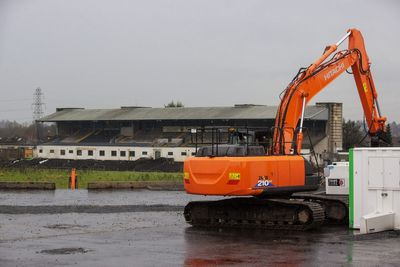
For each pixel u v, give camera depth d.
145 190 37.25
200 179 18.81
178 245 15.69
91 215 22.77
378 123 23.86
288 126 20.44
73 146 89.69
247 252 14.54
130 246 15.51
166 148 82.06
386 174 18.06
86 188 38.56
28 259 13.62
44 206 25.84
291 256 13.95
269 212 18.94
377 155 18.19
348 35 23.09
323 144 76.19
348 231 18.25
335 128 76.75
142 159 80.69
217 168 18.48
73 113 99.81
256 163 18.39
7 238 16.92
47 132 135.00
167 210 24.62
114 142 91.31
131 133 92.81
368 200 18.34
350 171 18.64
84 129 98.62
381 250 14.62
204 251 14.71
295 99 20.69
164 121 90.31
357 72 23.19
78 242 16.19
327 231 18.36
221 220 19.72
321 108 75.88
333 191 24.45
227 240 16.53
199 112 87.94
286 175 19.03
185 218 20.16
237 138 19.80
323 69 21.72
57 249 15.01
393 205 17.98
